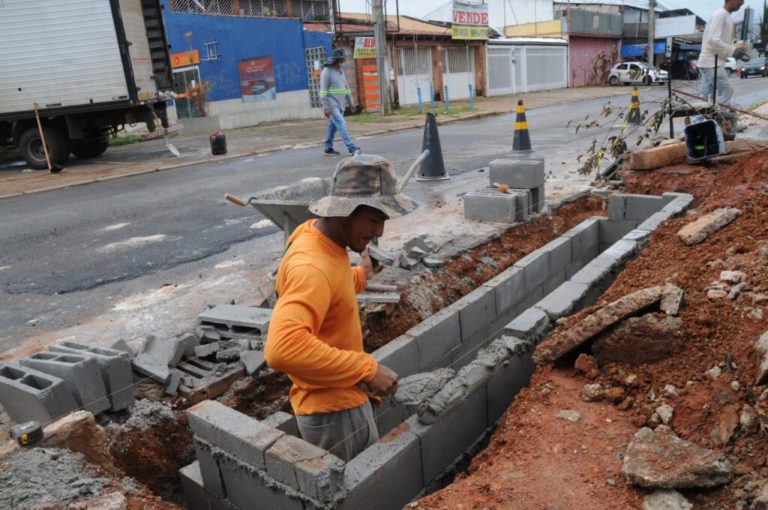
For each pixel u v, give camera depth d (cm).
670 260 455
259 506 276
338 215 227
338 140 1670
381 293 470
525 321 408
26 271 641
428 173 941
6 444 305
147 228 791
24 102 1427
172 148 1557
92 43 1405
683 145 738
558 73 4066
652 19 3959
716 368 309
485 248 604
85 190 1133
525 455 292
